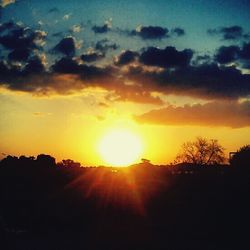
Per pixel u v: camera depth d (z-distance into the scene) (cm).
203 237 3119
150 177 6384
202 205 4312
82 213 4631
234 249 2691
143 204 4972
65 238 3106
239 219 3678
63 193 5672
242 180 4753
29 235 3180
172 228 3528
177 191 5253
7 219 4119
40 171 6912
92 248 2723
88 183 6200
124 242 2941
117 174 6556
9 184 6194
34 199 5212
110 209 4938
